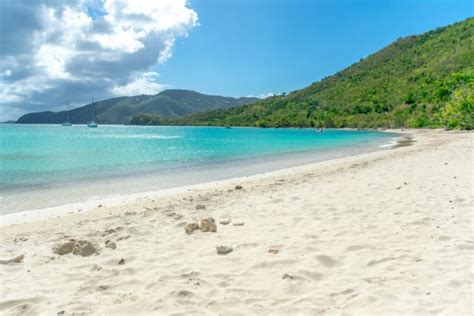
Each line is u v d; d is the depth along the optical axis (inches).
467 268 178.4
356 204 334.3
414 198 343.0
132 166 804.6
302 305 152.8
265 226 280.1
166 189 514.0
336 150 1187.9
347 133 2849.4
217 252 223.0
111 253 227.3
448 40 6033.5
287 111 6043.3
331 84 7244.1
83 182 582.9
